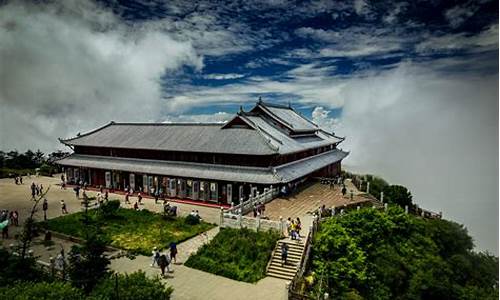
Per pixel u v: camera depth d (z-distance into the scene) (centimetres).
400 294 3275
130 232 4262
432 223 4241
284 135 6506
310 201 5225
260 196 4844
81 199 6047
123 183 6619
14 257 2950
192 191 5778
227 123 6209
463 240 3759
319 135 8294
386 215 4144
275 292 2934
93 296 2236
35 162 10081
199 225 4447
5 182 7688
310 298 2716
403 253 3716
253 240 3662
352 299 2867
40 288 2114
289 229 3803
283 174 5425
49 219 4888
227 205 5462
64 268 2917
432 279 3284
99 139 7275
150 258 3594
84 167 7000
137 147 6475
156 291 2261
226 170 5562
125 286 2273
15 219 4688
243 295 2878
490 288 3309
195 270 3328
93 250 2672
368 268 3291
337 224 3694
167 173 5950
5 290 2150
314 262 3297
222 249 3609
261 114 6969
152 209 5309
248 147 5475
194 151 5822
